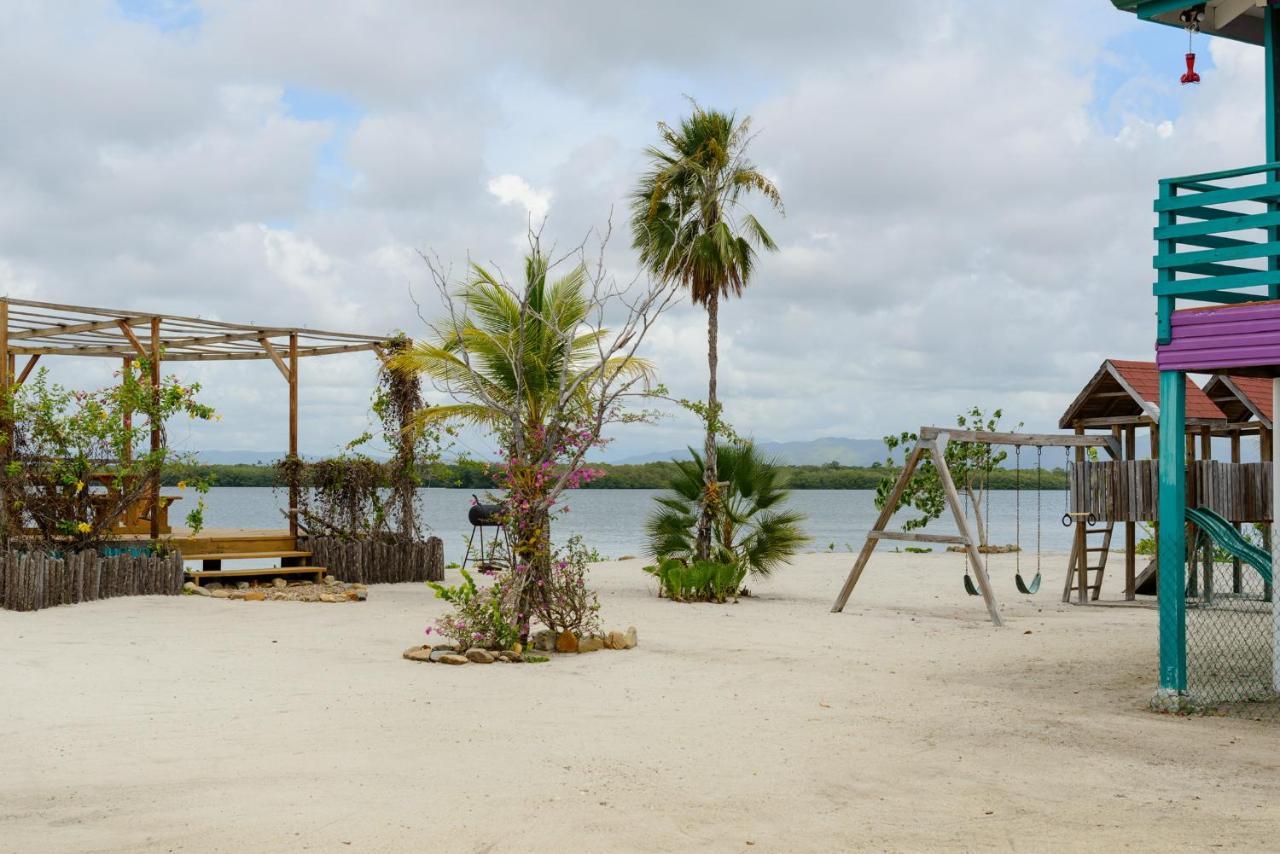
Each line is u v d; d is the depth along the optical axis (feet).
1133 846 18.38
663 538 61.98
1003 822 19.76
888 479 99.66
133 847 17.75
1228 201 29.91
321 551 62.85
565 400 41.68
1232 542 37.93
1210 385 58.59
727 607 55.93
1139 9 33.78
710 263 59.57
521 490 41.01
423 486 66.08
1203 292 30.25
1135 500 53.78
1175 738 26.48
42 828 18.66
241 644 40.40
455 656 36.96
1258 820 19.81
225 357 72.18
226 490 312.09
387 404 63.93
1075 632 46.73
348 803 20.47
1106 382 55.88
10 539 51.83
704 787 21.99
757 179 59.88
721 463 61.72
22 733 25.71
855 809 20.56
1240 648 41.55
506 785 21.94
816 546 115.85
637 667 36.99
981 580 49.98
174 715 28.02
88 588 51.80
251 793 21.01
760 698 31.65
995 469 95.09
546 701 30.89
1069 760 24.31
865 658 39.32
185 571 57.67
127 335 57.16
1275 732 27.22
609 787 21.90
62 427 53.62
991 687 33.50
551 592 41.09
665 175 60.13
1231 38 35.47
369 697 30.91
